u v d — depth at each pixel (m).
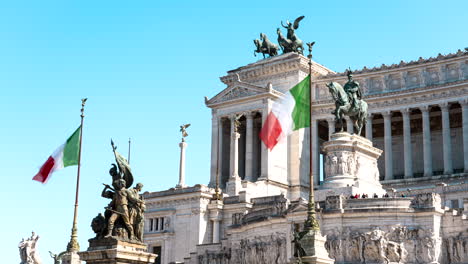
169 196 107.44
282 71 141.00
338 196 76.94
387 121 131.75
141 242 43.25
